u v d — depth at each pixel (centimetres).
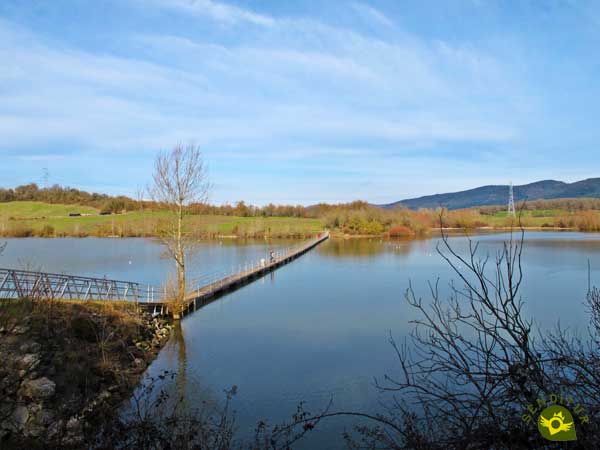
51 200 13488
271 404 1480
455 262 5228
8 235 9131
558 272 4091
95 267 4872
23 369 1251
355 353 1975
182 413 1371
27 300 1666
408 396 1408
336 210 12294
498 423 411
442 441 465
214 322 2602
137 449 716
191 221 3372
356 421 1308
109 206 11944
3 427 1070
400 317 2600
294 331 2377
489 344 1408
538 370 394
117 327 1955
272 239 9894
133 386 1605
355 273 4628
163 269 4728
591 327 1677
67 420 1203
